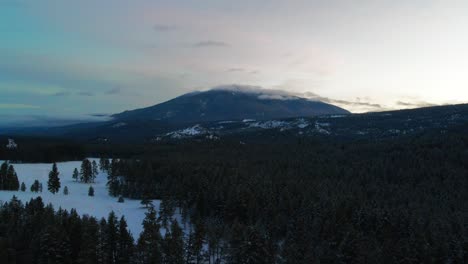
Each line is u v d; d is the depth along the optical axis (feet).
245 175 496.64
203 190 399.65
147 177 539.70
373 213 333.62
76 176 641.40
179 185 449.06
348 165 610.65
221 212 375.45
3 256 257.14
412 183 521.65
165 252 280.92
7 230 296.71
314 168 589.32
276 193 398.01
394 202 426.10
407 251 267.80
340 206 345.92
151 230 302.25
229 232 317.83
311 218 334.24
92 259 268.41
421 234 291.58
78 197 509.76
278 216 341.00
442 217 359.46
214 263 300.61
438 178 535.19
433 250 281.33
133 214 425.69
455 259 284.20
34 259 269.85
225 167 560.61
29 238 285.84
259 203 370.12
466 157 588.09
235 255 276.62
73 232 286.46
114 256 290.15
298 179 497.87
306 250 285.64
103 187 593.01
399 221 324.19
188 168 541.34
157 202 479.00
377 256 267.18
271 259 278.26
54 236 268.82
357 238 276.21
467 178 529.86
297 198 381.60
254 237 270.05
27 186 573.74
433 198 449.89
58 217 312.50
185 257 294.25
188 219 401.70
